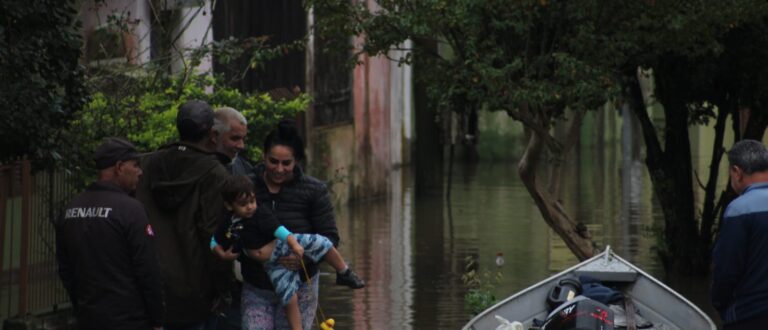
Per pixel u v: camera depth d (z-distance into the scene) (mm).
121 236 8523
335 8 16391
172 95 15742
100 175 8727
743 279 8773
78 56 13492
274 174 9406
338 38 16734
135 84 15320
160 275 8734
